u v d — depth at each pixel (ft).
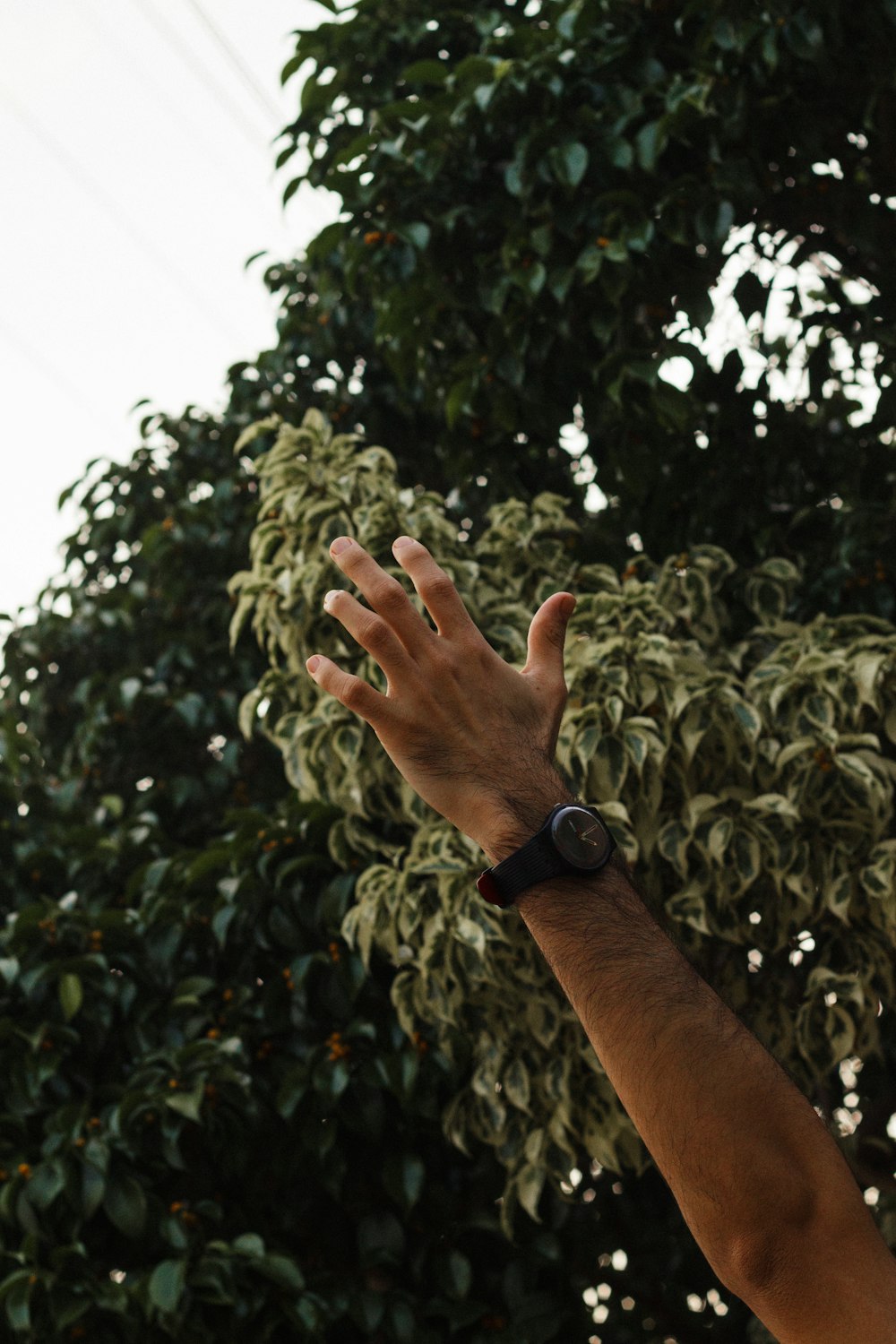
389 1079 8.37
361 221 9.42
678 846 7.30
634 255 8.55
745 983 7.95
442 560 8.34
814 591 9.34
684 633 8.79
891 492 9.25
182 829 12.37
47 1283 7.85
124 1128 8.28
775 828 7.51
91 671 13.44
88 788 12.80
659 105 8.80
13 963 8.96
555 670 2.71
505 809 2.43
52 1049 8.91
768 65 8.38
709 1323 10.27
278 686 8.61
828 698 7.45
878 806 7.17
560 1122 7.76
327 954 8.87
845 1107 10.15
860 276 9.36
